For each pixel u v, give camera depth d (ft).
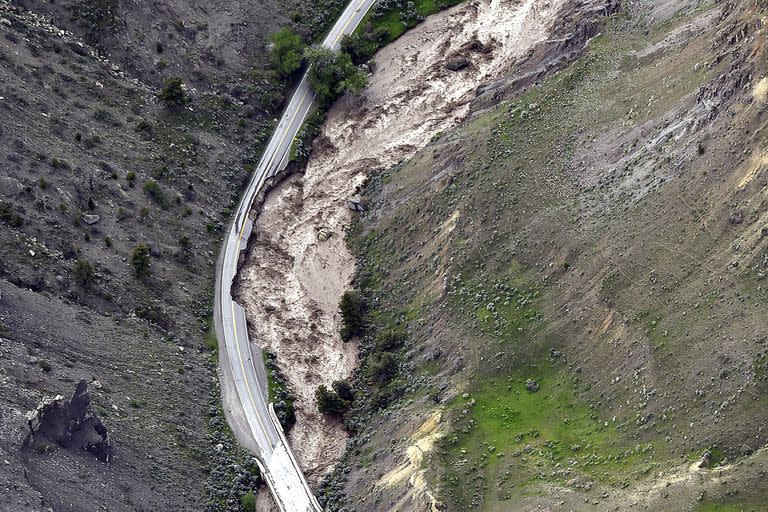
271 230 417.49
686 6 381.81
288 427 354.95
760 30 327.47
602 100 374.84
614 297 321.93
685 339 299.38
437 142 420.77
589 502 282.36
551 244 347.77
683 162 329.31
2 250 338.34
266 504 333.01
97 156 391.45
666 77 360.28
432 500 299.17
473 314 351.05
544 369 328.70
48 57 407.85
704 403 285.84
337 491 329.52
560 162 367.04
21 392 296.51
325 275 400.88
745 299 293.84
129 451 313.73
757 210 303.89
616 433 299.99
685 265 311.68
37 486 277.85
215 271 396.16
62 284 345.31
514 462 306.55
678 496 269.85
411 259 385.91
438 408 331.36
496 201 369.50
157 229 388.98
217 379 362.53
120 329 349.00
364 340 374.84
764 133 311.06
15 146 366.02
